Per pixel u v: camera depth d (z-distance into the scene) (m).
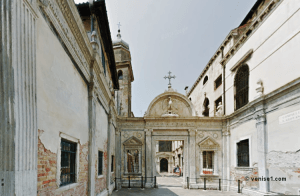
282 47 11.09
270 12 12.24
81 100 7.09
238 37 17.19
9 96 3.10
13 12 3.20
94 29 9.45
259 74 13.11
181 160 29.64
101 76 9.75
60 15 5.09
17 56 3.25
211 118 17.31
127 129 17.75
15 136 3.09
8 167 3.01
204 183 16.22
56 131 4.80
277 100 11.05
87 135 7.75
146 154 17.22
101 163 10.95
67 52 5.70
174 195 13.70
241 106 15.51
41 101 4.06
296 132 9.66
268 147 11.65
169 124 17.62
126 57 24.94
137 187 16.89
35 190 3.57
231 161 16.22
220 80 19.88
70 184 5.63
